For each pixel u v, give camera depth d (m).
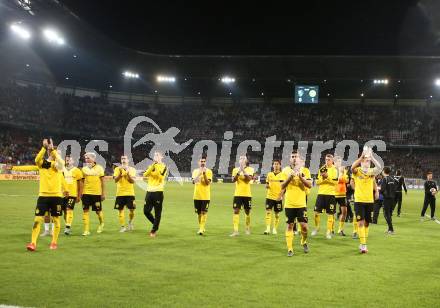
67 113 64.25
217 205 24.38
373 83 61.50
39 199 10.07
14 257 9.21
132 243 11.25
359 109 69.00
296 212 10.37
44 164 10.02
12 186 34.53
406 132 64.56
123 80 66.81
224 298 6.61
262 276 8.00
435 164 61.16
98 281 7.45
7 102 56.94
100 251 10.05
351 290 7.18
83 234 12.60
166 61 61.38
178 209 21.16
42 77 64.44
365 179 10.92
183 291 6.94
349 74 59.41
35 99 61.25
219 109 72.38
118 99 72.38
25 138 58.00
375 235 14.08
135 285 7.25
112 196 28.38
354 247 11.48
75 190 12.55
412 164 61.34
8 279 7.48
